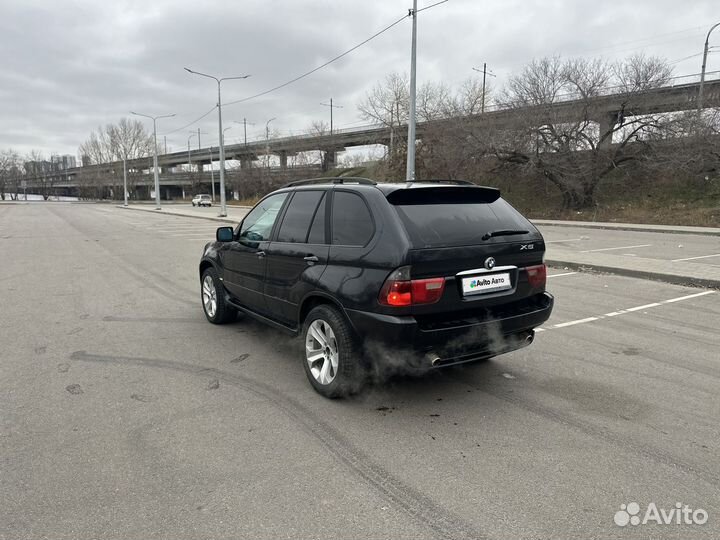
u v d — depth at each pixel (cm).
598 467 305
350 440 339
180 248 1575
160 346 550
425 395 416
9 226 2622
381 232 368
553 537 242
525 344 422
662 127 3039
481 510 263
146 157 11662
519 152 3409
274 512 261
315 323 415
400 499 272
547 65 3391
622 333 606
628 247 1566
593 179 3288
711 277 917
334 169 7300
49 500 270
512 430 354
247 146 8612
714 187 3023
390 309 350
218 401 403
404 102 4425
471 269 375
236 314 638
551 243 1703
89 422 364
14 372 467
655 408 391
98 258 1325
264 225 520
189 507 264
